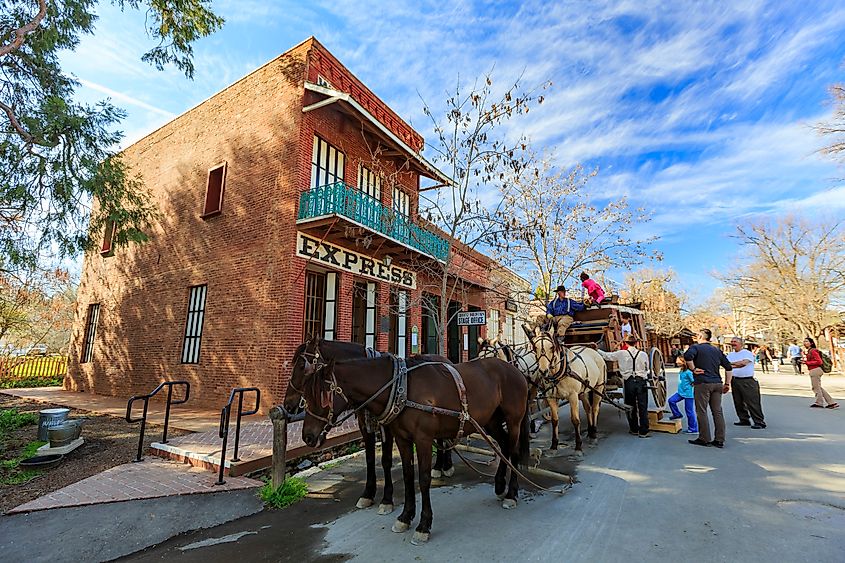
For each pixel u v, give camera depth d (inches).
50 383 756.6
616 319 417.7
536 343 312.0
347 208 417.7
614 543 162.9
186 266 514.9
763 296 1293.1
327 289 472.1
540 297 522.6
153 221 573.0
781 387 801.6
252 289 438.0
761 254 1274.6
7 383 719.7
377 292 520.7
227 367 438.9
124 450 287.4
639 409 363.9
